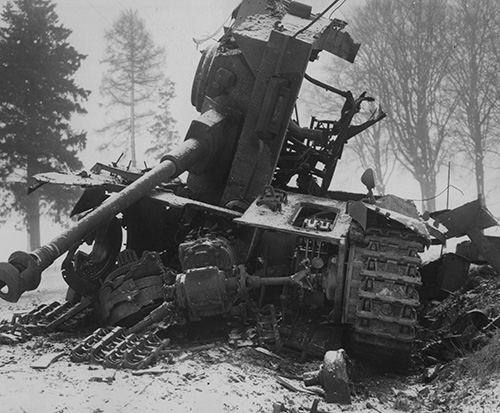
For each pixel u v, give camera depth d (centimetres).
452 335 922
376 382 808
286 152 1192
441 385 773
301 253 895
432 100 3030
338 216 908
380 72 3073
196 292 834
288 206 941
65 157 3014
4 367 739
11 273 738
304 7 1175
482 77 2881
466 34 2880
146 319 847
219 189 1106
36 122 2945
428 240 840
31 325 932
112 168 1091
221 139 1061
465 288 1116
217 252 876
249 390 696
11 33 2988
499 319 884
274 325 860
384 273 815
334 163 1197
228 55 1089
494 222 1055
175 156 984
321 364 795
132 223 1067
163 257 1073
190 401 645
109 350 781
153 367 751
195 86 1198
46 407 607
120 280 915
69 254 938
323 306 894
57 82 3036
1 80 2922
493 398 672
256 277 867
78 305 943
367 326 801
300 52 1024
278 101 1027
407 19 3052
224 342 874
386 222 880
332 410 671
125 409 613
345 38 1134
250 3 1185
